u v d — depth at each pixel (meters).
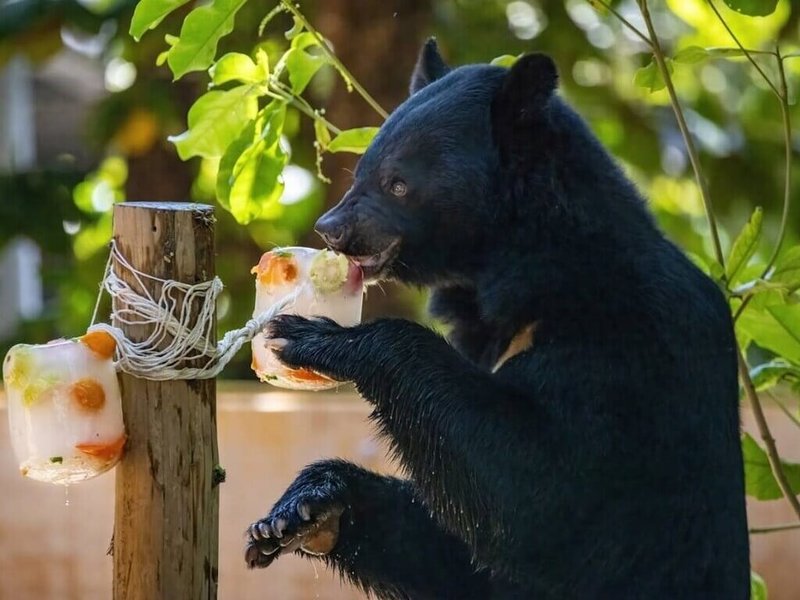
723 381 7.65
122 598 7.36
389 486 8.46
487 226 7.87
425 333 7.65
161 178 18.72
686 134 9.46
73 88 28.92
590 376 7.32
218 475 7.45
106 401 7.09
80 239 20.34
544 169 7.73
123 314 7.21
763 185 20.02
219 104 9.49
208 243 7.28
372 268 8.08
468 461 7.32
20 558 12.34
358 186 8.05
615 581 7.48
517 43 19.02
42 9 17.50
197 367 7.25
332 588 12.27
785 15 15.95
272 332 7.73
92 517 12.33
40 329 19.59
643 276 7.51
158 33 17.03
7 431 12.32
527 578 7.60
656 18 20.17
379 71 16.14
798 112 19.31
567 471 7.28
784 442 12.36
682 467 7.39
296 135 17.56
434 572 8.48
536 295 7.61
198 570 7.35
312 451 12.19
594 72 20.09
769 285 9.11
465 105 7.94
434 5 17.55
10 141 22.75
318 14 16.42
